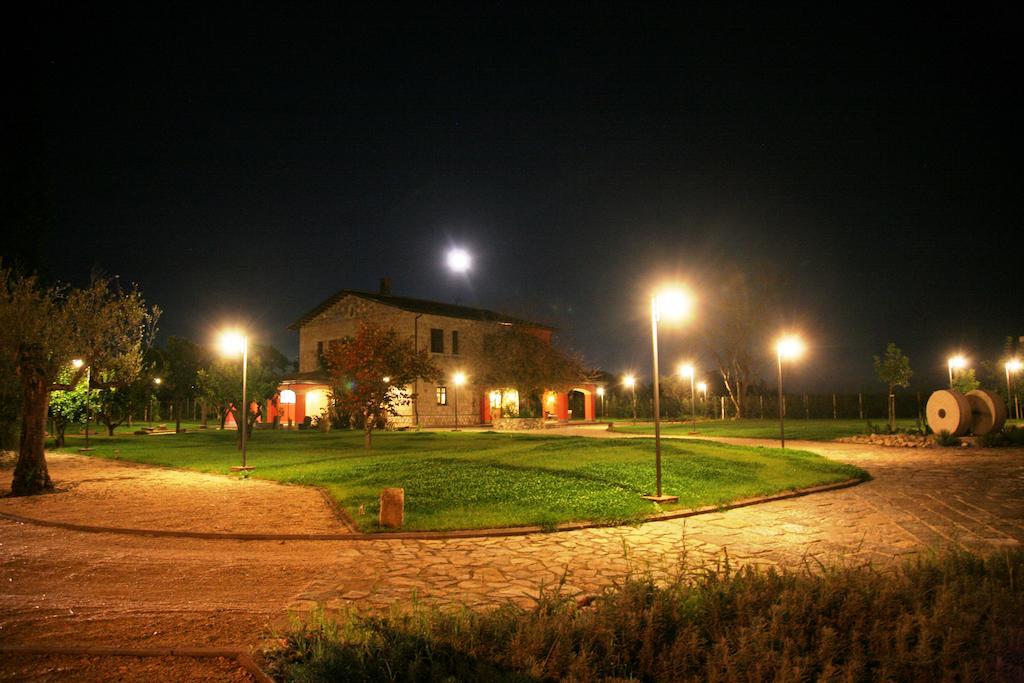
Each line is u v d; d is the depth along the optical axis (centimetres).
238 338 2162
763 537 1122
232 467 2081
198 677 540
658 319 1487
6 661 575
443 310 5294
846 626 548
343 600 768
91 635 646
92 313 1895
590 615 573
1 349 1712
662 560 951
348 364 2770
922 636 503
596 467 1803
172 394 5544
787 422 5234
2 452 2461
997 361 5034
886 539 1104
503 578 865
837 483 1705
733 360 6244
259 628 665
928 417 3009
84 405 3120
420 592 801
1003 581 652
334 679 490
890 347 3981
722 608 581
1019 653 491
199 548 1042
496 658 512
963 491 1600
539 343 4941
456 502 1377
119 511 1359
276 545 1060
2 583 846
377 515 1240
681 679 488
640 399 6888
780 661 477
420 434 3612
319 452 2584
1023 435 2862
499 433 3659
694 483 1631
